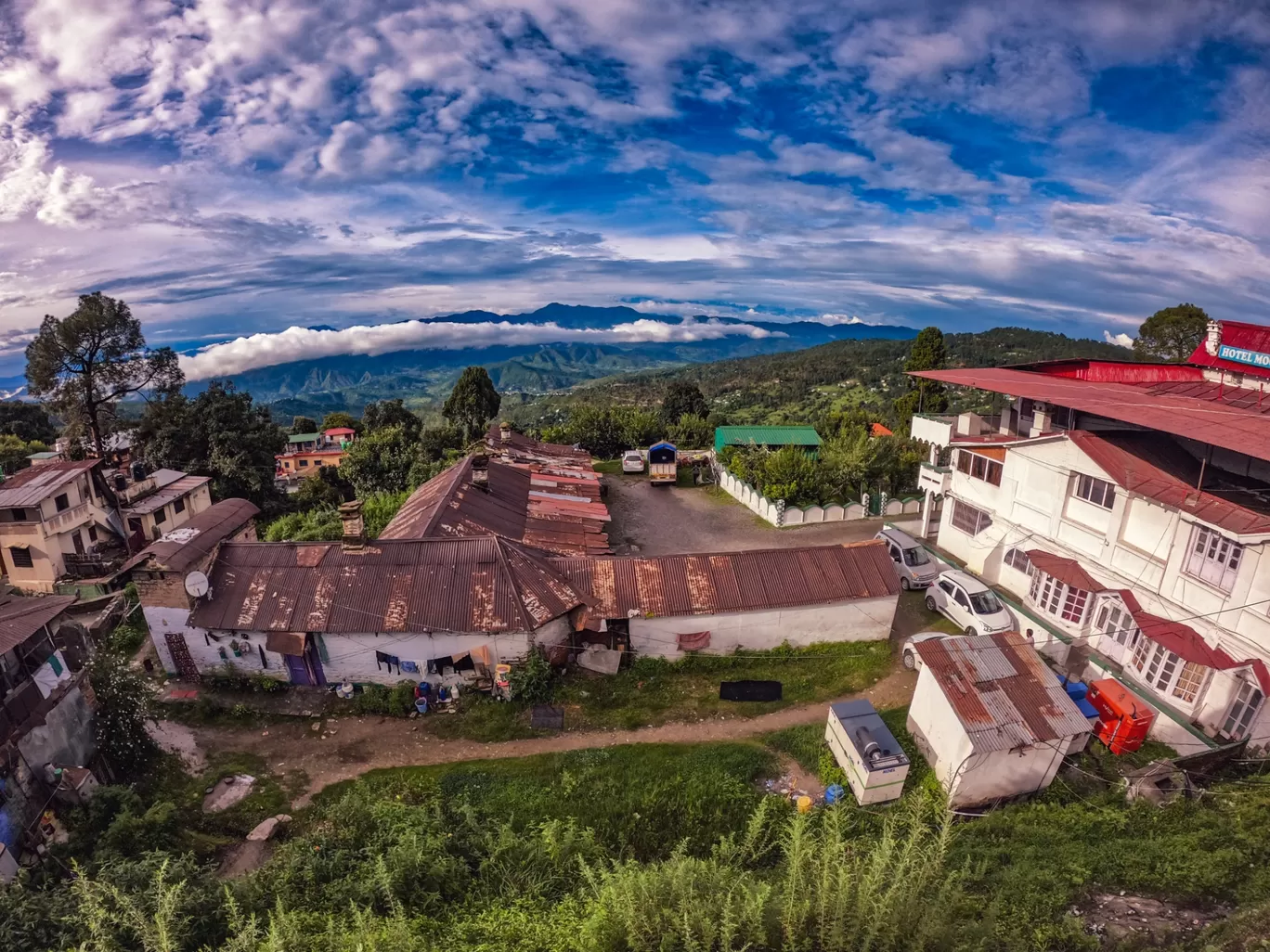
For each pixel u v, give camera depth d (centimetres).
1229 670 1639
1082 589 2062
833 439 4522
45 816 1428
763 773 1709
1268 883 1102
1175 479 1930
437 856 1233
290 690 2120
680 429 6056
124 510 3884
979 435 2812
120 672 1731
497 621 2033
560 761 1758
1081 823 1412
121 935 956
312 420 11019
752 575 2284
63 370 4419
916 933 781
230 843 1492
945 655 1686
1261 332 2416
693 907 803
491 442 4409
